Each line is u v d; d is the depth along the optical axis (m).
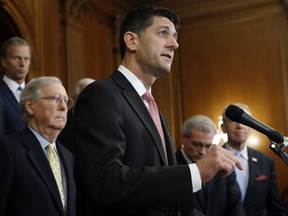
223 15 7.25
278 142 1.39
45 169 2.06
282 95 6.78
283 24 6.91
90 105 1.35
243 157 3.42
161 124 1.60
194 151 2.87
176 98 7.29
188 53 7.39
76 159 1.32
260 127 1.41
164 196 1.19
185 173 1.21
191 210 1.23
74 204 2.16
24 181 1.97
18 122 2.87
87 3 6.24
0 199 1.91
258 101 6.90
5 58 3.37
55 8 5.57
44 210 1.96
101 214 1.32
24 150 2.06
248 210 3.29
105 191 1.19
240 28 7.14
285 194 6.28
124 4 7.24
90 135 1.29
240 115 1.42
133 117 1.38
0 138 2.06
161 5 7.48
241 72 7.06
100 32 6.60
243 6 7.14
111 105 1.34
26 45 3.40
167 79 7.28
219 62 7.21
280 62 6.86
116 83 1.45
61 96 2.27
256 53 7.01
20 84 3.36
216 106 7.14
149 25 1.52
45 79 2.33
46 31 5.33
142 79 1.54
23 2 4.97
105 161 1.24
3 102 2.87
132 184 1.19
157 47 1.50
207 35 7.32
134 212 1.29
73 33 5.77
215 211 2.69
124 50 1.59
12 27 4.84
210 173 1.20
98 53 6.48
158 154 1.39
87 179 1.24
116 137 1.29
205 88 7.23
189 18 7.43
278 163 6.52
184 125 2.96
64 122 2.26
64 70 5.57
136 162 1.33
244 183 3.36
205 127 2.86
